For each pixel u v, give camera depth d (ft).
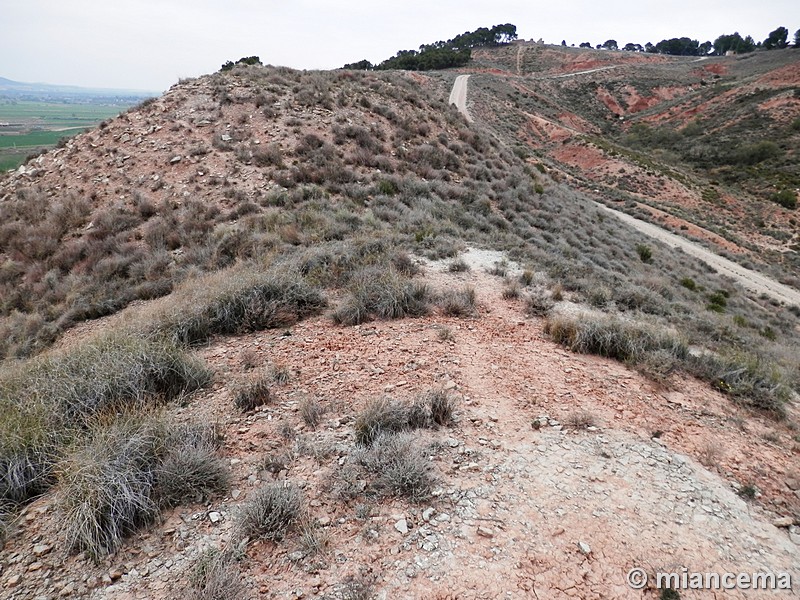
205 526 10.60
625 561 10.14
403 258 31.37
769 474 13.67
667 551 10.50
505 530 10.75
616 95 304.09
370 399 16.01
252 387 16.17
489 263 35.99
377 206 47.34
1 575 9.25
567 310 28.04
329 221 40.04
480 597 9.07
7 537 10.22
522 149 175.11
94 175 54.54
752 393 18.92
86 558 9.71
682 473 13.35
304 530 10.47
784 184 167.12
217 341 22.16
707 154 207.82
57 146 66.18
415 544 10.26
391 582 9.32
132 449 11.60
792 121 205.98
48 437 12.60
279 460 12.84
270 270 27.91
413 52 417.49
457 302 25.88
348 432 14.38
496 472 12.76
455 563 9.80
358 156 57.31
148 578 9.25
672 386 19.13
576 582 9.54
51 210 49.16
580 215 74.02
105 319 32.19
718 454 14.43
